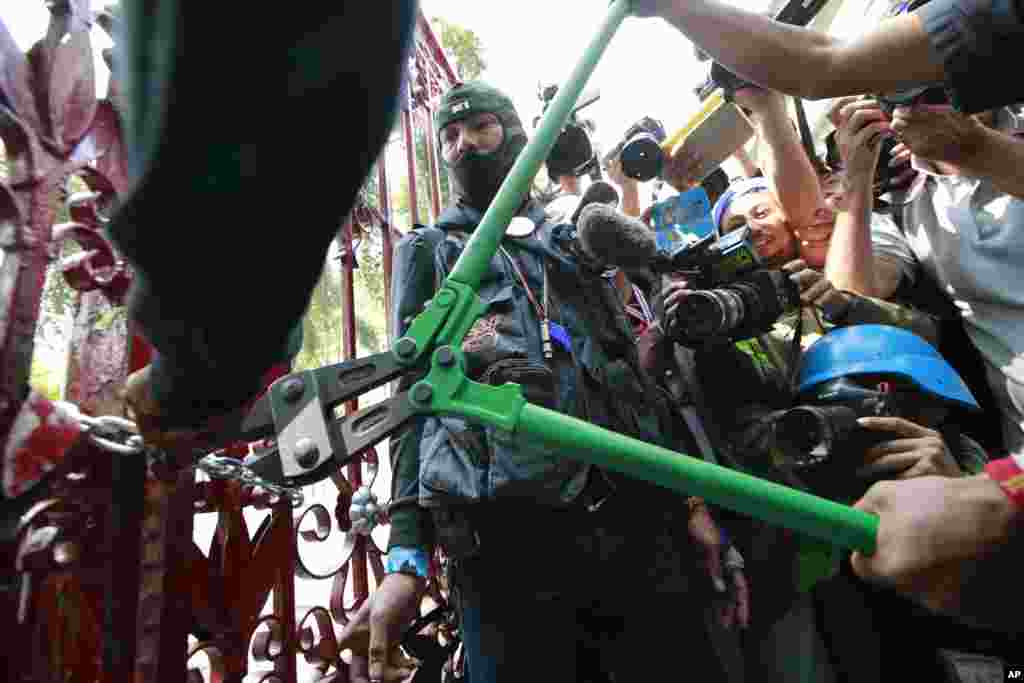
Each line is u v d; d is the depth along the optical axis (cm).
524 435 78
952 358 169
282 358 54
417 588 130
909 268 173
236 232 38
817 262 184
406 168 238
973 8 85
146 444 63
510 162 151
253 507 124
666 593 125
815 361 146
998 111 158
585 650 143
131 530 89
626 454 75
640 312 178
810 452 126
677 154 201
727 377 146
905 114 129
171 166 37
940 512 60
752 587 144
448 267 135
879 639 142
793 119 227
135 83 37
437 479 118
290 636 132
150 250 39
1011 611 61
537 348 126
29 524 74
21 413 72
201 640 108
